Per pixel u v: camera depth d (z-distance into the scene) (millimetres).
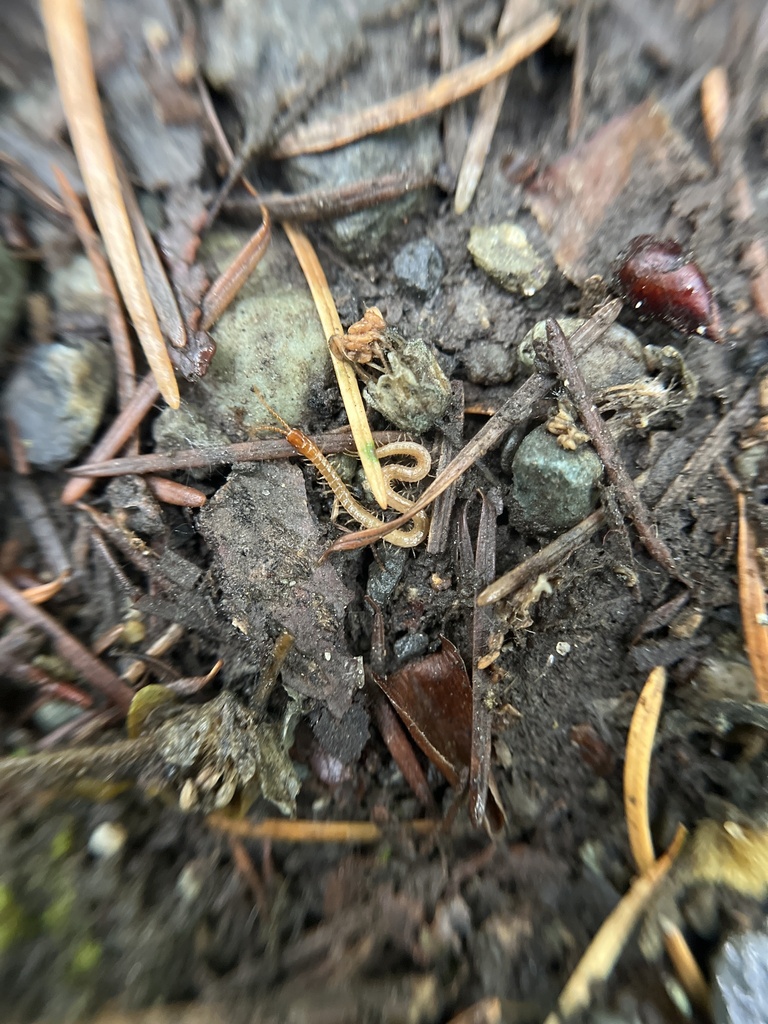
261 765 52
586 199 52
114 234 50
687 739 52
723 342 51
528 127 52
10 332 52
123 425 53
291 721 55
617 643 54
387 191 51
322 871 51
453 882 49
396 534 54
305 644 54
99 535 54
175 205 51
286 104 49
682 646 53
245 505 54
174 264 51
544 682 55
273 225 53
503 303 53
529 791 54
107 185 49
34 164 50
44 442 52
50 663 54
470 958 46
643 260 50
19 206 51
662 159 51
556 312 53
